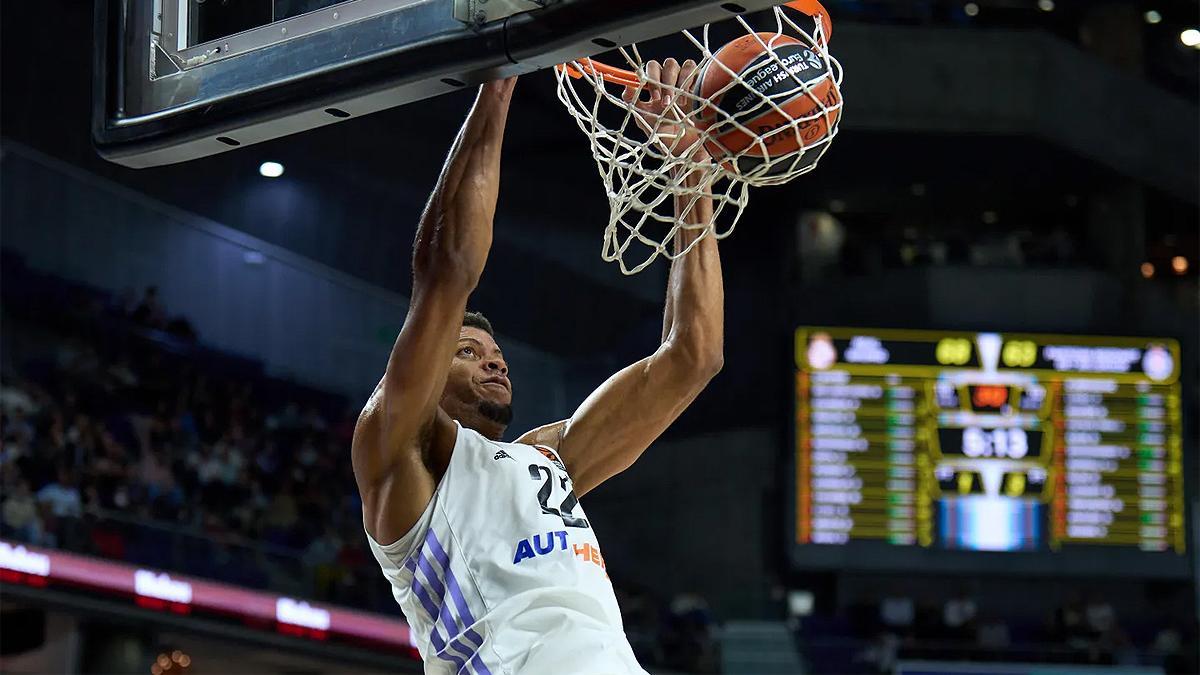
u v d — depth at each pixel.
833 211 15.30
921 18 13.66
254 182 13.83
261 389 13.84
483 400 2.76
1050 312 14.22
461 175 2.53
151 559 10.62
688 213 2.93
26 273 12.80
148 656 10.94
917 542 13.02
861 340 13.23
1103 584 14.41
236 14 2.59
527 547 2.49
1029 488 13.10
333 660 11.38
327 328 14.44
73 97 12.66
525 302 14.61
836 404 13.15
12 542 9.98
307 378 14.18
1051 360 13.22
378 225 14.30
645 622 13.70
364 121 13.37
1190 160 14.50
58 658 11.03
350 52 2.42
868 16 13.61
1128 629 14.27
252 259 14.09
